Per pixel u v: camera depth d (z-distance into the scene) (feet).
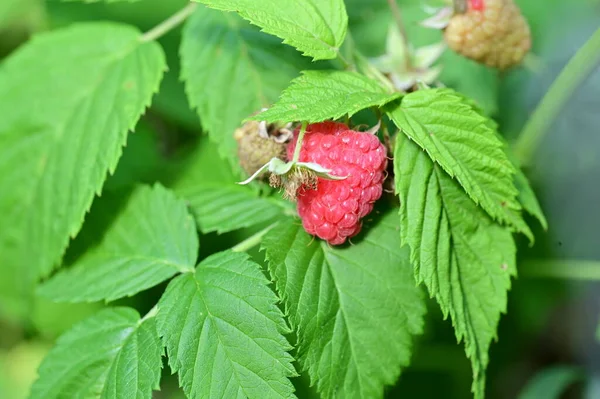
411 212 0.90
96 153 1.01
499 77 1.10
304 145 0.90
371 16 1.14
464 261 0.93
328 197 0.89
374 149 0.90
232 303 0.90
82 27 1.07
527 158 1.16
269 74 1.02
